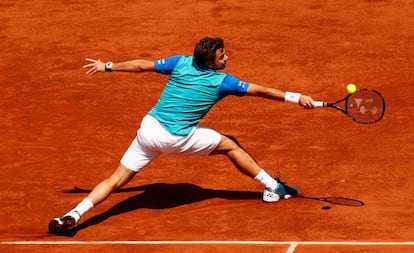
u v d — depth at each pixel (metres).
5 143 27.59
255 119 28.95
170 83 21.36
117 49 36.41
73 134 28.23
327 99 30.64
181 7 40.66
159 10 40.50
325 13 39.19
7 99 31.56
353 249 20.11
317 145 26.61
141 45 36.75
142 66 21.66
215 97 21.36
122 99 31.27
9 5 42.00
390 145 26.41
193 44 36.62
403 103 29.73
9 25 39.53
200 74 21.17
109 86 32.50
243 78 32.84
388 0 40.16
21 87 32.75
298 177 24.36
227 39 36.84
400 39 36.00
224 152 22.17
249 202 22.98
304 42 36.09
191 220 21.97
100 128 28.69
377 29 37.12
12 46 37.09
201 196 23.47
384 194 23.14
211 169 25.23
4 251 20.38
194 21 39.03
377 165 25.00
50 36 38.06
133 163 21.44
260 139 27.28
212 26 38.34
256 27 37.97
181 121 21.17
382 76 32.38
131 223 21.92
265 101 30.41
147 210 22.69
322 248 20.19
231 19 39.00
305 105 21.17
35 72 34.19
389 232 20.97
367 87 31.45
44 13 40.81
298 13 39.34
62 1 42.44
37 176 25.00
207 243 20.59
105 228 21.62
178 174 24.95
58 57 35.72
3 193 23.91
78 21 39.72
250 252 20.06
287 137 27.33
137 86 32.41
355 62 33.84
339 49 35.22
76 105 30.84
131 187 24.20
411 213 21.97
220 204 22.89
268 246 20.38
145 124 21.28
